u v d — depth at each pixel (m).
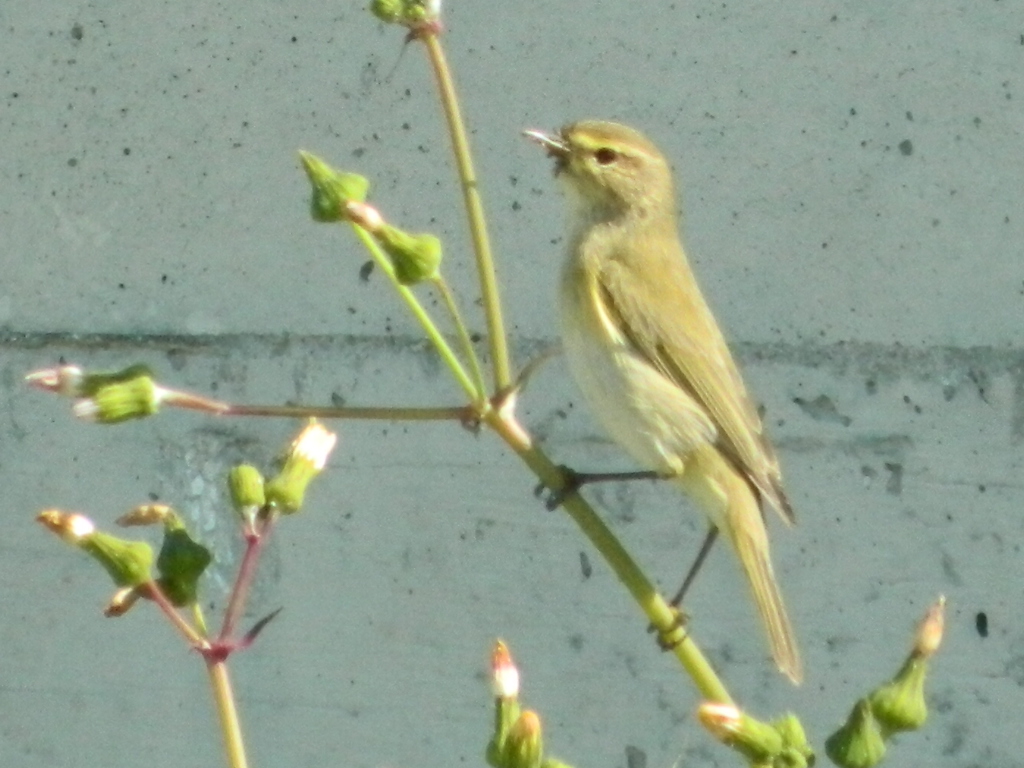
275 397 10.95
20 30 11.30
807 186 10.38
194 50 11.09
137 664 11.34
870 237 10.33
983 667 10.37
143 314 11.16
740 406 8.88
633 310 8.92
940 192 10.26
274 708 11.13
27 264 11.30
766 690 10.55
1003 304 10.23
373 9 6.02
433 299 10.79
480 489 10.85
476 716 10.91
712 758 10.70
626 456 10.57
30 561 11.38
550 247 10.62
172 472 11.09
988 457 10.28
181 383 11.06
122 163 11.18
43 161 11.29
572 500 6.01
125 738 11.38
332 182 5.95
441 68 6.07
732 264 10.47
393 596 10.97
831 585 10.48
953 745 10.41
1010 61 10.16
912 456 10.36
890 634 10.42
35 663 11.45
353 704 11.05
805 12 10.35
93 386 5.92
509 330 10.66
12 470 11.30
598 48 10.57
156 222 11.14
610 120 10.55
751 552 8.70
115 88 11.19
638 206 9.23
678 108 10.50
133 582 5.70
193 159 11.09
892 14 10.27
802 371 10.43
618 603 10.75
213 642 5.59
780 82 10.38
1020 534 10.28
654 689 10.76
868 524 10.41
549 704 10.86
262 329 11.00
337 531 11.02
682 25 10.48
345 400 10.88
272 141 11.00
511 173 10.65
